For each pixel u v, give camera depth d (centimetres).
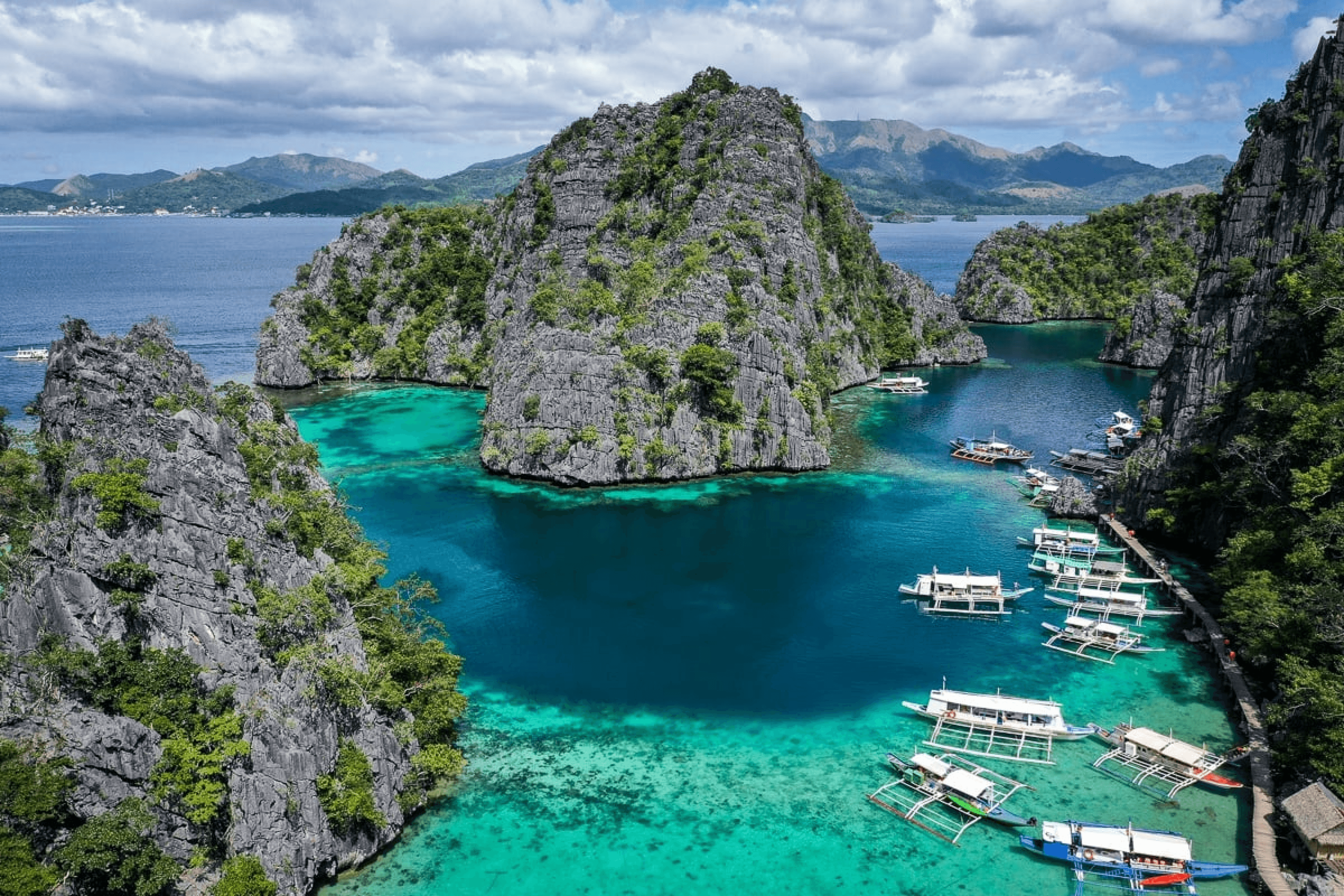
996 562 10894
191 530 6028
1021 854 6012
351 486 13300
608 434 13525
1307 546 7881
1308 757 6294
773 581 10344
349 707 5947
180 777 5269
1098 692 8062
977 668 8488
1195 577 10212
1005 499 13088
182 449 6556
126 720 5228
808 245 18800
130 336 9125
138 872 4838
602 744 7231
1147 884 5709
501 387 14750
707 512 12450
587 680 8225
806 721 7594
